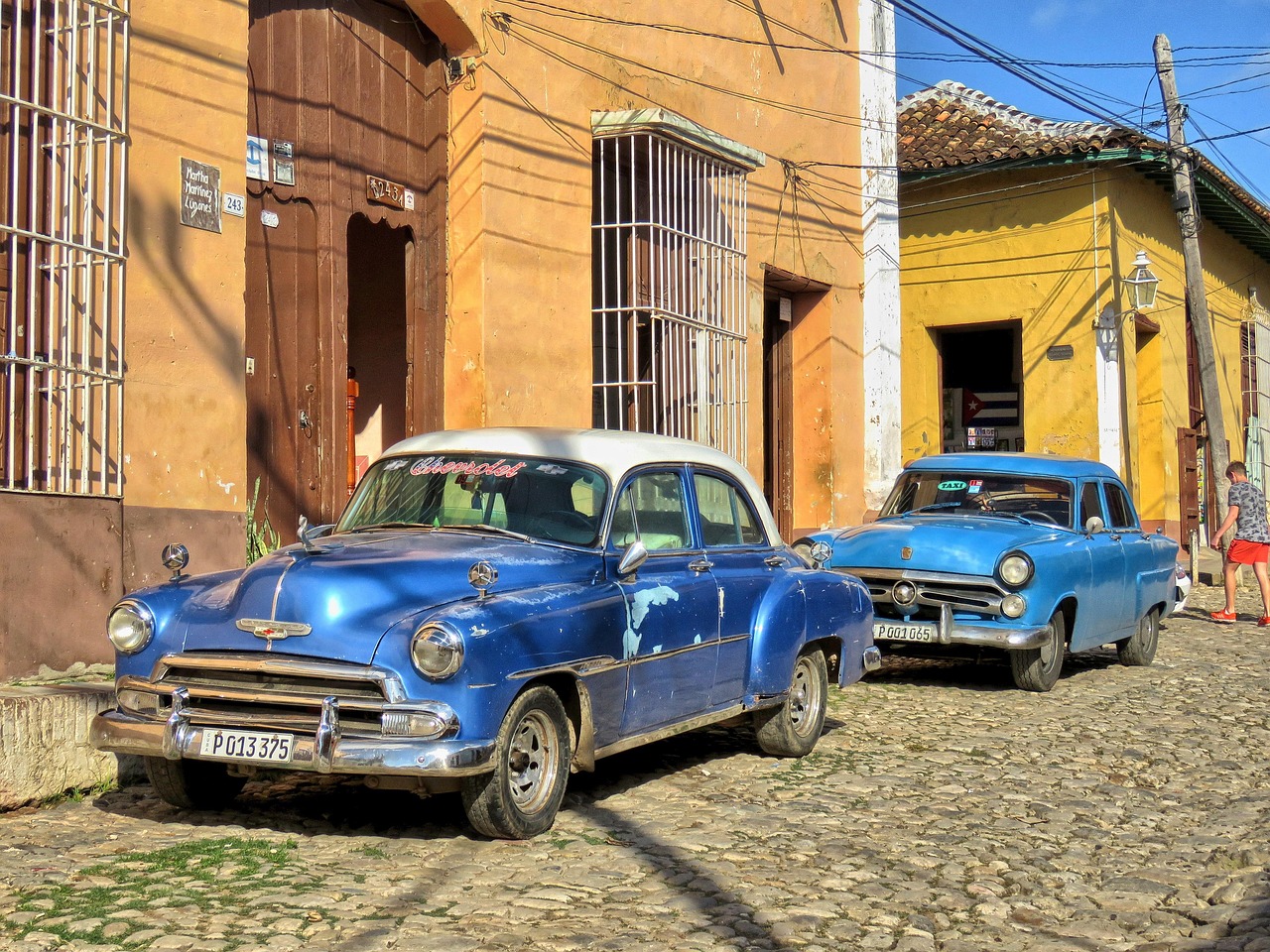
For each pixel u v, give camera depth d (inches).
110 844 215.3
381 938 171.9
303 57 381.1
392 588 213.3
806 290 615.5
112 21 289.9
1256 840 238.4
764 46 572.4
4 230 261.0
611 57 476.7
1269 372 1171.3
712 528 283.7
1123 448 772.6
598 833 229.3
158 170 306.2
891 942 180.7
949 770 294.2
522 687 217.6
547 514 251.0
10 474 268.2
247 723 206.8
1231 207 940.6
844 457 631.2
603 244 474.3
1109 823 252.2
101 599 283.1
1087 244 773.3
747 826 238.8
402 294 428.5
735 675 276.7
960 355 877.8
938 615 391.9
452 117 424.8
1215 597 728.3
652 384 460.8
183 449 310.7
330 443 385.7
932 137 815.7
